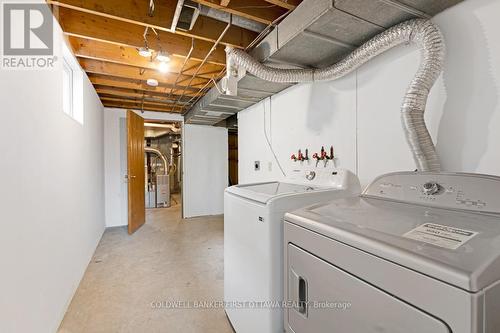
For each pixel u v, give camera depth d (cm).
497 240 67
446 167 145
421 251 67
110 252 334
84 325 184
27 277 136
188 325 185
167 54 245
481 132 130
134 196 437
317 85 242
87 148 303
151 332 177
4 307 113
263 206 135
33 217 145
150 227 463
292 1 175
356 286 81
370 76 189
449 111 143
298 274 111
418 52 157
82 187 272
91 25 216
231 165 719
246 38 231
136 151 448
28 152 141
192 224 485
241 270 163
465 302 56
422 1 134
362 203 120
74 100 275
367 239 78
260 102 349
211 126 567
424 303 63
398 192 121
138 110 497
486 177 97
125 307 207
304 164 261
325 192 151
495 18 124
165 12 197
